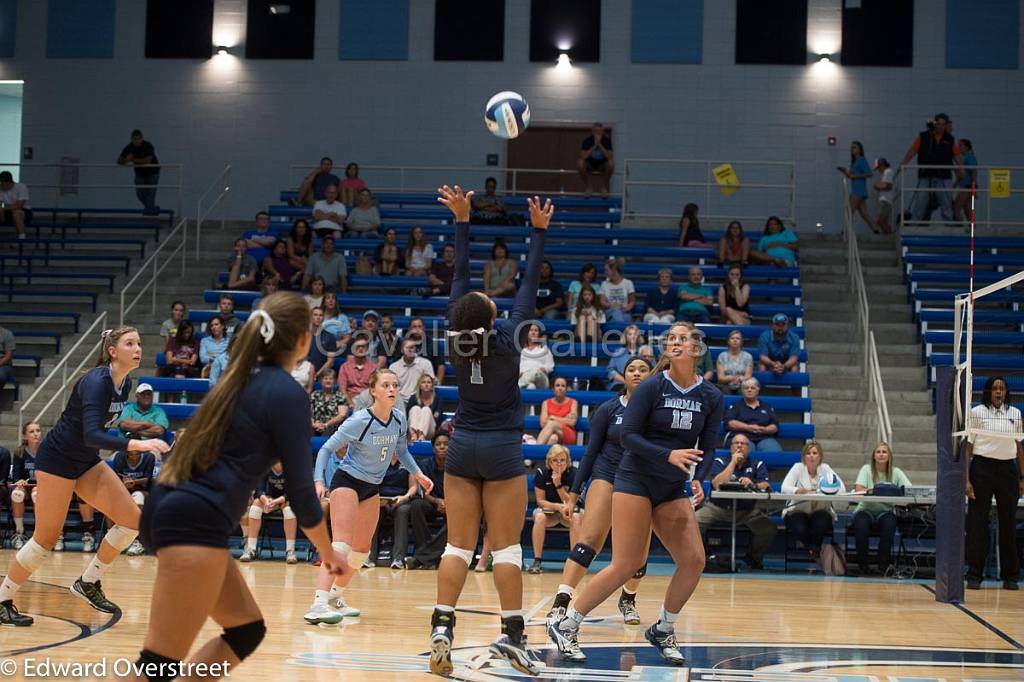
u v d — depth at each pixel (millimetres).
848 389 14414
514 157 20906
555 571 10938
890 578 10859
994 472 10195
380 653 5965
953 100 20219
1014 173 19891
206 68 21312
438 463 11211
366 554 7367
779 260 16781
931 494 10820
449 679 5262
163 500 3264
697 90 20641
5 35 21500
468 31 21031
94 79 21375
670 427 5711
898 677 5562
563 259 17500
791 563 12016
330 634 6609
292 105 21172
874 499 10664
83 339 14750
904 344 15352
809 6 20562
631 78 20750
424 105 21031
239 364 3377
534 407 13641
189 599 3221
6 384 14758
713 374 13617
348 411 12602
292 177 21016
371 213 18422
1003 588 10195
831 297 16594
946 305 16062
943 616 8102
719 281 16609
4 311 16359
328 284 16250
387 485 11219
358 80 21141
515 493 5117
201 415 3309
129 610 7297
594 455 6766
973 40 20219
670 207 20516
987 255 16719
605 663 5812
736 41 20641
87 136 21281
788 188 20281
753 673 5574
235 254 16859
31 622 6590
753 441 12641
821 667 5805
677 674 5512
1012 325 15711
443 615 4977
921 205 18328
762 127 20500
